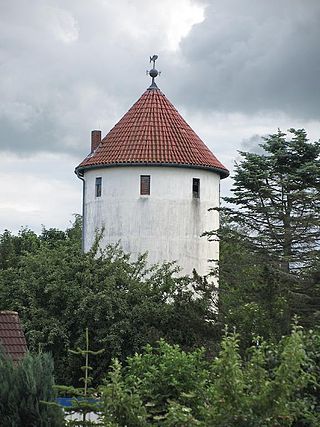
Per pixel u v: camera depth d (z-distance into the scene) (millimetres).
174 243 48188
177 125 49875
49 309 35219
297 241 37906
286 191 38438
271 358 14695
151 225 48125
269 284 26641
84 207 50750
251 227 38875
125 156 48188
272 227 38156
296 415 13656
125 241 48250
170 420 13383
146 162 47812
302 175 38500
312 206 38375
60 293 34844
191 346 28109
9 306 36156
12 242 68500
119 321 33562
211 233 39594
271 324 23453
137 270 37312
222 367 13047
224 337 13867
